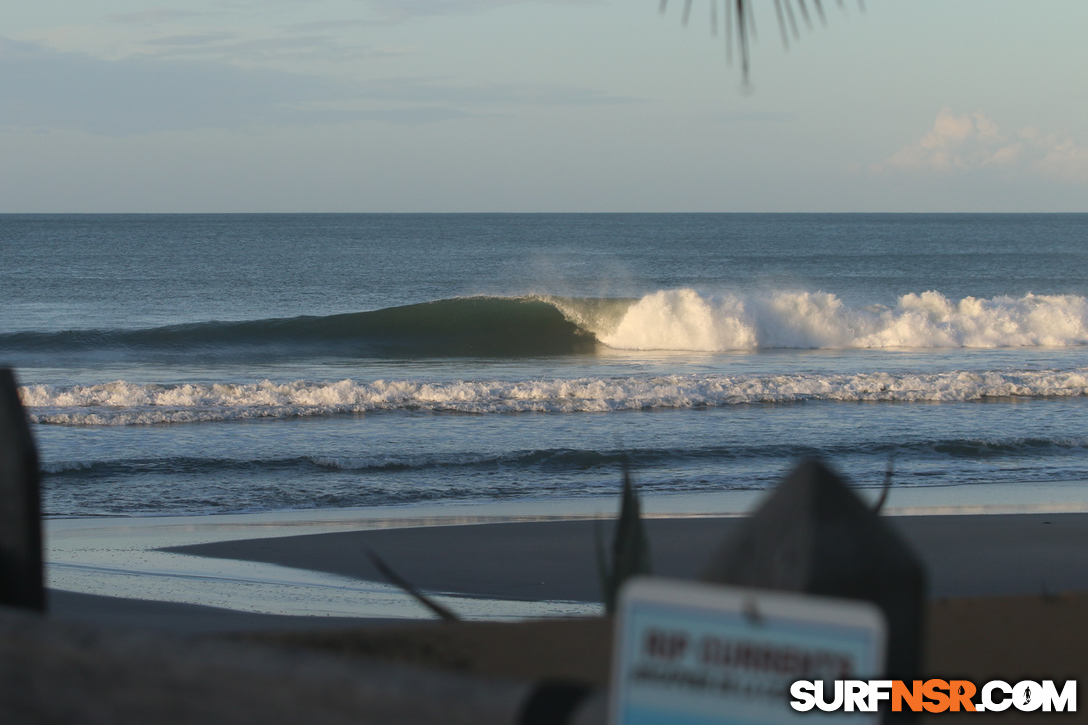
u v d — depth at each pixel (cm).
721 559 263
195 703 247
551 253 17538
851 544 247
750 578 255
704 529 1812
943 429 2870
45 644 266
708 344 5241
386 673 230
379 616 1272
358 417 3056
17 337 4938
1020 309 5538
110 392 3222
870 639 193
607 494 2148
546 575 1545
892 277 11625
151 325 6694
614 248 19525
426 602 425
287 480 2256
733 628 205
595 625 384
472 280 11238
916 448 2620
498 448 2586
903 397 3397
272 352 5134
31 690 267
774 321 5284
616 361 4741
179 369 4497
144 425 2922
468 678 229
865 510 254
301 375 4269
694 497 2112
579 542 1747
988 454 2572
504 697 221
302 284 10644
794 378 3597
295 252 17312
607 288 9975
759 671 202
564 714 218
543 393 3362
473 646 367
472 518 1936
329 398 3266
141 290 9662
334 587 1455
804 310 5319
